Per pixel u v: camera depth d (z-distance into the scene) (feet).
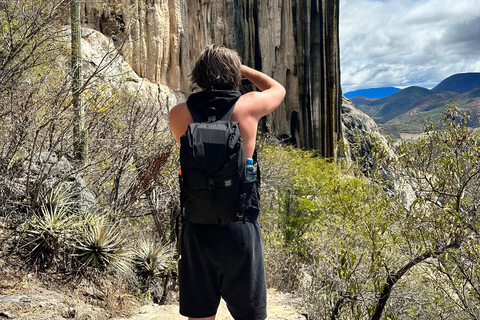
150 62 81.56
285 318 12.39
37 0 16.80
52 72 18.90
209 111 5.04
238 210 4.72
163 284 20.22
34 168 15.58
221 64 5.24
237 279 5.03
